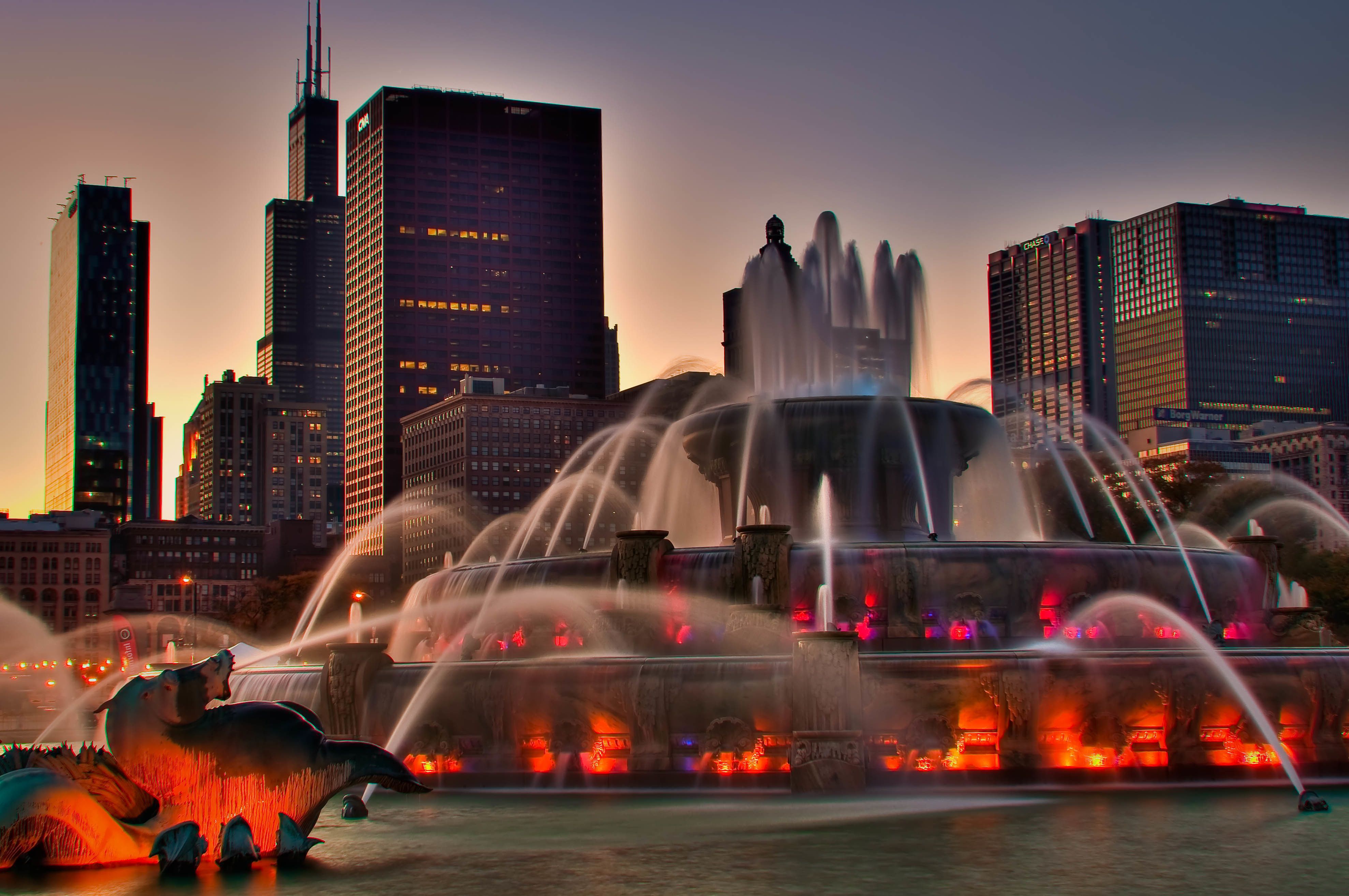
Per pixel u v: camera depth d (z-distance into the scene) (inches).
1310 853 1121.4
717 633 1921.8
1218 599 2028.8
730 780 1573.6
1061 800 1443.2
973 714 1556.3
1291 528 5506.9
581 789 1610.5
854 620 1888.5
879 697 1546.5
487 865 1122.7
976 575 1900.8
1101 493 5054.1
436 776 1685.5
